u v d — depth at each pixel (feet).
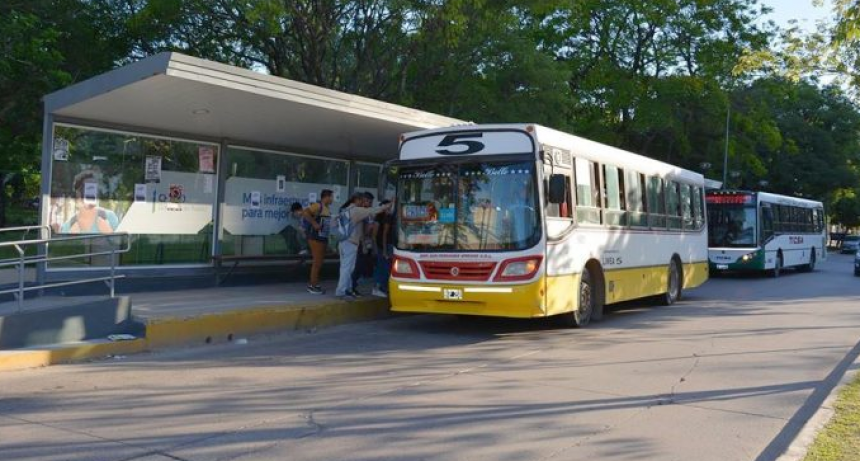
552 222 38.88
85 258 41.09
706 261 66.18
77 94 37.29
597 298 45.06
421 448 20.31
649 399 26.30
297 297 44.55
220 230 47.62
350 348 36.09
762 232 90.22
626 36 120.06
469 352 35.35
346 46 77.56
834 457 18.97
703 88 117.08
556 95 81.92
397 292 40.22
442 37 71.31
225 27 74.49
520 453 20.02
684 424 23.17
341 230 45.03
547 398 26.20
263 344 36.65
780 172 175.11
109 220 42.19
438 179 40.14
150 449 19.83
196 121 42.96
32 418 22.72
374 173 59.00
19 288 31.04
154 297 41.88
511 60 79.56
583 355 34.76
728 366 32.40
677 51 119.44
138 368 30.19
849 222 276.00
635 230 50.14
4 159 75.82
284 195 52.19
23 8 65.77
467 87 78.33
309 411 23.99
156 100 37.81
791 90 104.88
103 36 73.67
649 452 20.31
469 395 26.50
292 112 41.70
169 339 34.27
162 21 70.28
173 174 45.24
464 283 38.29
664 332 42.32
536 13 81.15
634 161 50.83
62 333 31.91
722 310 54.13
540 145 38.52
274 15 62.03
